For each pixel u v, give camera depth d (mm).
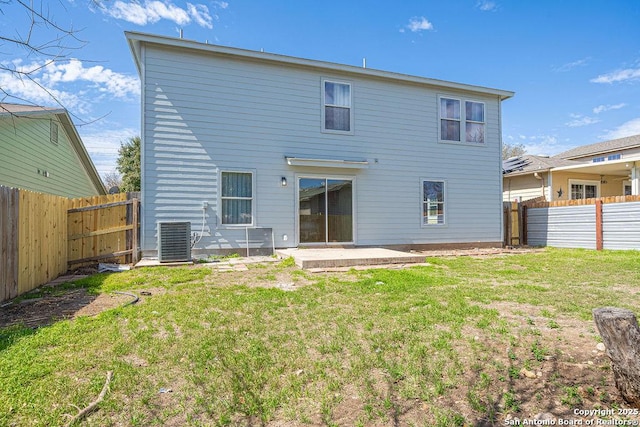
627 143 19156
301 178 9938
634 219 10594
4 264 4711
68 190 14180
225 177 9258
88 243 7945
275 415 2158
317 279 6250
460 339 3328
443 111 11539
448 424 2086
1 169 9266
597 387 2514
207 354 2943
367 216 10562
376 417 2148
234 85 9312
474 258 9367
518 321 3871
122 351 3002
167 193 8727
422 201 11195
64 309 4363
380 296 4918
